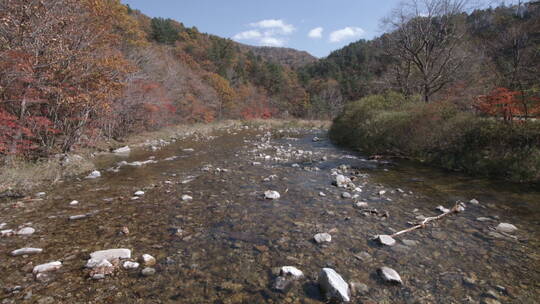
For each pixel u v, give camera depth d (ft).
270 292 9.45
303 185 23.63
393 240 13.14
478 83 52.44
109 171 29.37
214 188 22.70
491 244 12.98
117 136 55.11
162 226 15.14
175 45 186.39
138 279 10.16
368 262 11.43
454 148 31.60
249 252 12.23
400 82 74.02
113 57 39.58
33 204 18.94
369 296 9.23
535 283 9.92
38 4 29.89
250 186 23.29
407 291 9.50
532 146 24.85
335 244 12.99
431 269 10.92
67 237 13.79
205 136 67.10
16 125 28.58
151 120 63.46
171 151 43.42
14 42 27.55
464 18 61.36
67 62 34.30
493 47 48.16
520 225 15.16
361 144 46.34
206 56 191.42
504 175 25.44
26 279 10.18
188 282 10.00
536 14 42.19
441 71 62.59
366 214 16.83
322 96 192.44
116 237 13.76
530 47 37.37
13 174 24.50
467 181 24.70
